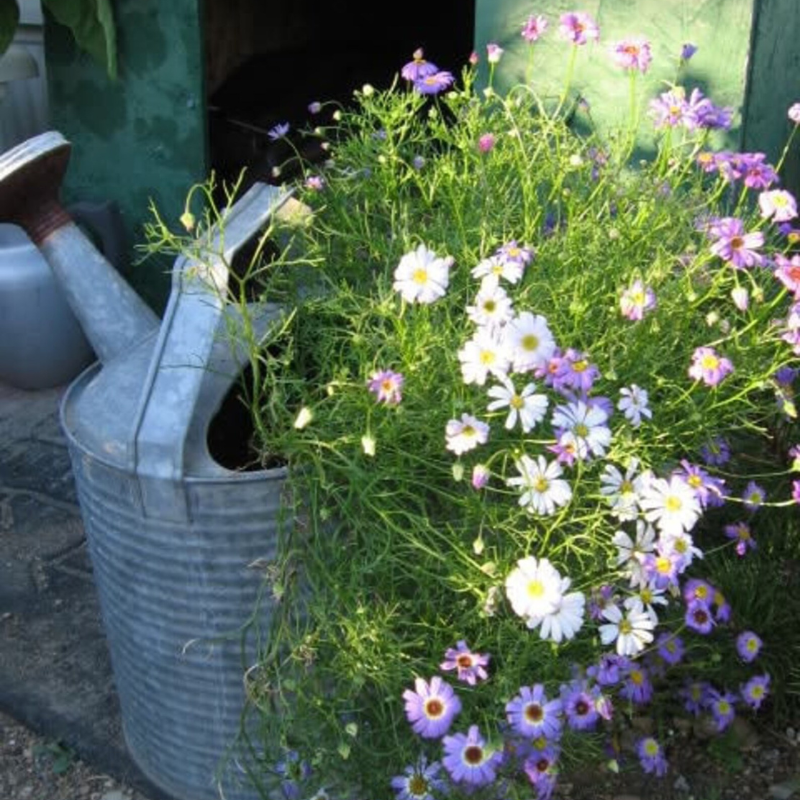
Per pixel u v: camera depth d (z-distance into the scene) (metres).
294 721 1.61
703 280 1.83
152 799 1.98
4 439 3.27
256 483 1.58
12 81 4.00
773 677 2.08
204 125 3.23
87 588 2.61
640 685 1.77
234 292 1.88
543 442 1.51
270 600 1.67
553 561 1.60
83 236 1.97
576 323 1.64
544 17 2.50
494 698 1.56
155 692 1.85
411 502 1.62
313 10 4.69
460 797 1.59
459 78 4.28
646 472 1.53
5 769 2.08
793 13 2.59
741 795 1.95
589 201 1.90
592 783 1.97
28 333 3.38
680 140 2.41
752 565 2.16
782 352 1.83
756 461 2.12
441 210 1.94
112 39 3.18
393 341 1.60
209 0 4.12
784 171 2.77
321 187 1.97
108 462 1.65
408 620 1.61
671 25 2.38
